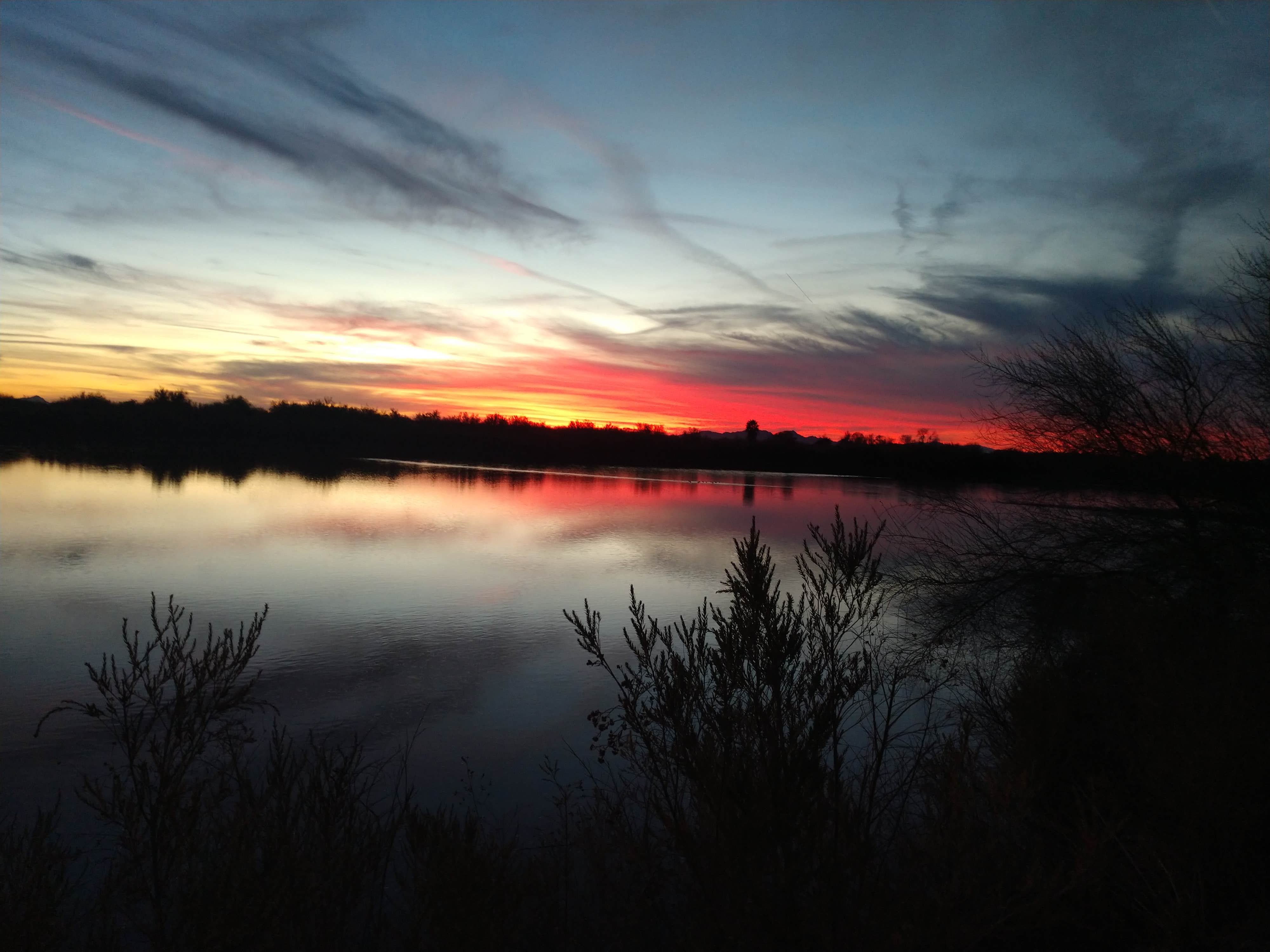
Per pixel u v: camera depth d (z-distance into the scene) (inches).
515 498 1763.0
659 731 174.1
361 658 483.8
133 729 133.8
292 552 897.5
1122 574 370.9
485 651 506.3
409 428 4244.6
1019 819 137.8
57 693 390.3
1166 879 159.3
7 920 130.7
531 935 147.7
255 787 184.5
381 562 854.5
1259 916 146.1
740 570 131.0
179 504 1369.3
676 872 144.0
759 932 110.4
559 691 421.7
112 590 665.0
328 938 139.4
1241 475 345.4
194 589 681.6
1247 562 330.0
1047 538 398.3
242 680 430.6
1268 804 170.9
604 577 800.3
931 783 162.1
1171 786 174.7
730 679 126.4
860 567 137.6
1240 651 221.5
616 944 140.9
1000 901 122.8
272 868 134.0
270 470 2385.6
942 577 410.3
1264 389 345.7
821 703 130.0
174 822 134.4
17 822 243.9
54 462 2289.6
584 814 212.7
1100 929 149.7
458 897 133.0
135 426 3622.0
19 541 893.8
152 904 136.9
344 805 155.3
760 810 111.3
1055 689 246.7
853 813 135.7
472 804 264.2
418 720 373.4
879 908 115.4
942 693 331.0
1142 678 230.4
